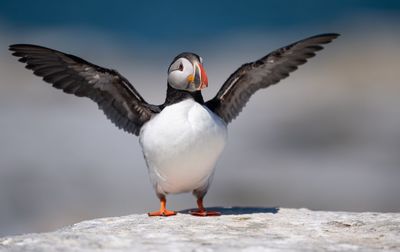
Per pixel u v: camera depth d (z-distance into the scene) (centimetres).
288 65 891
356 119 2438
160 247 621
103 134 2238
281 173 1909
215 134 782
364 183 1839
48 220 1631
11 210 1662
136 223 770
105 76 841
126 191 1748
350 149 2142
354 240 667
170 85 810
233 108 887
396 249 627
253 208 903
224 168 1942
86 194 1741
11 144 2114
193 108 786
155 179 823
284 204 1734
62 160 1973
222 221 775
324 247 630
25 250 612
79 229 743
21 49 813
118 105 867
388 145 2166
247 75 877
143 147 810
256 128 2344
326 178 1875
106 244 632
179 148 771
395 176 1875
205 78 784
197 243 641
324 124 2384
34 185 1794
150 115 848
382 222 765
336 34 867
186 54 806
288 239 667
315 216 814
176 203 1667
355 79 3136
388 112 2527
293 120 2431
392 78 3133
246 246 628
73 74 847
